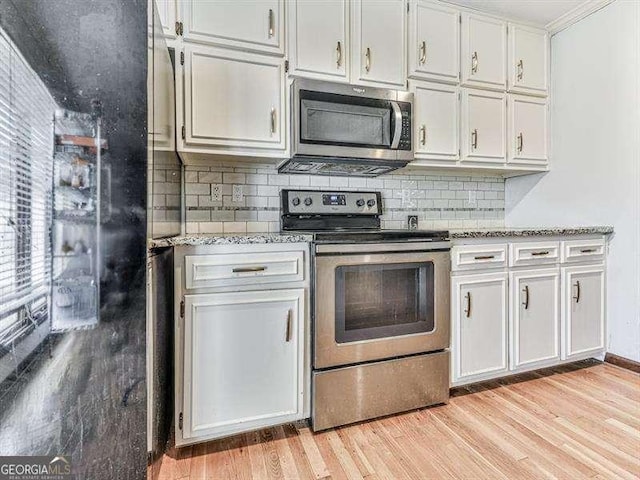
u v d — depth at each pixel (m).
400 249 1.60
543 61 2.39
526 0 2.11
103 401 0.97
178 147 1.62
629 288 2.06
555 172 2.44
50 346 0.92
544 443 1.40
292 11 1.77
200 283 1.34
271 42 1.72
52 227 0.91
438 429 1.51
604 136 2.16
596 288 2.14
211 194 1.98
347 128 1.81
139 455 1.01
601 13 2.16
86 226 0.94
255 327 1.41
